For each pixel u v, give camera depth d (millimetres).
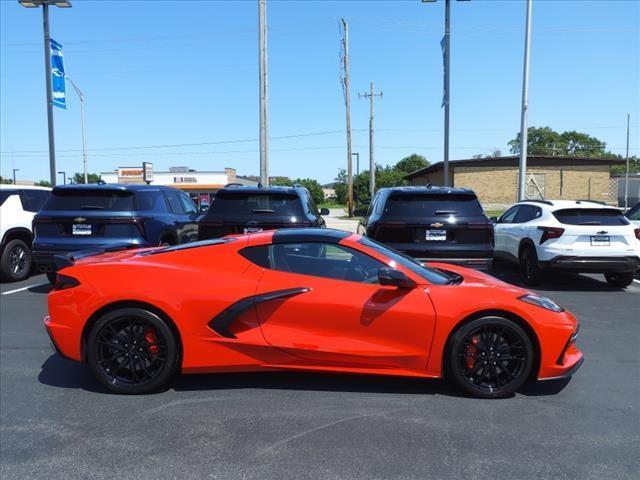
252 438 3451
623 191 36906
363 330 4082
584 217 8773
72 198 8250
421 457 3207
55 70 17844
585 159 38719
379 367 4102
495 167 39031
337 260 4262
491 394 4059
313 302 4098
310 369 4133
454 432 3531
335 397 4113
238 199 8086
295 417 3758
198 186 64312
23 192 10008
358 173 74375
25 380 4543
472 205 7766
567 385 4406
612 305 7680
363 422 3678
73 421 3723
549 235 8750
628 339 5867
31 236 9938
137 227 8164
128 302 4102
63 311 4152
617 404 4023
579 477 3000
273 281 4156
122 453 3273
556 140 89188
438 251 7504
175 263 4246
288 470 3061
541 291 8828
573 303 7820
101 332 4133
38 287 9094
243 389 4285
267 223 7863
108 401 4070
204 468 3090
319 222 9305
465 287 4145
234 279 4168
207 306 4094
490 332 4062
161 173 64500
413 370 4102
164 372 4121
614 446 3361
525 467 3100
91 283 4137
